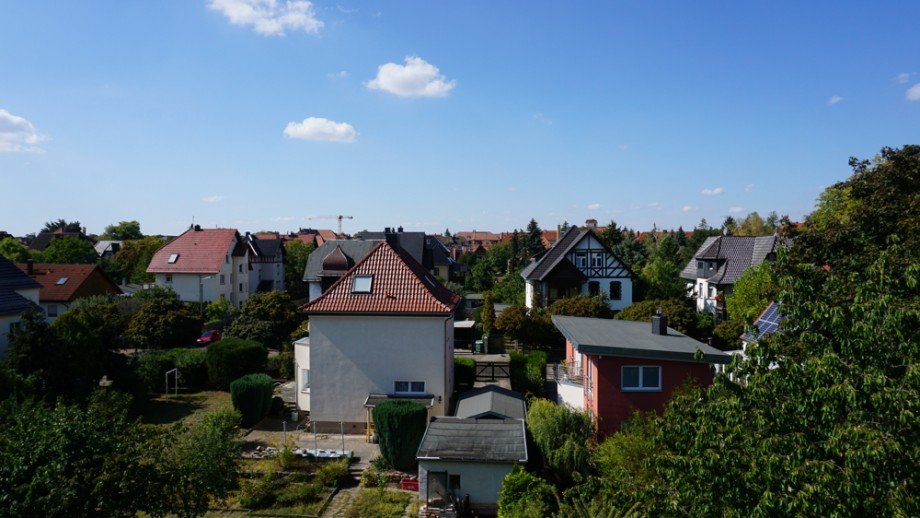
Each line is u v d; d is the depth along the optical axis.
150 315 37.31
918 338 7.16
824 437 7.16
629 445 13.83
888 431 6.54
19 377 20.17
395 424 18.53
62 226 117.56
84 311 26.08
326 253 48.56
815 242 18.95
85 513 9.76
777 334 8.53
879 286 7.79
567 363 26.27
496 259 86.50
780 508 6.82
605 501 10.57
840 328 7.70
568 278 43.50
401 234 55.28
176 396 27.62
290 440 21.02
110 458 10.48
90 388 23.47
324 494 17.33
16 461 9.65
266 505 16.58
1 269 33.94
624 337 20.95
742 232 90.19
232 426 17.39
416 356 21.91
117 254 76.38
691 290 52.44
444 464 16.31
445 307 21.92
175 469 12.41
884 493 6.42
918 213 16.22
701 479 7.93
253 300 39.22
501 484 15.95
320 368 22.16
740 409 8.04
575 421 17.83
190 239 56.19
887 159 19.36
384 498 16.86
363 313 21.78
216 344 29.42
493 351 36.56
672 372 18.89
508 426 17.84
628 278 44.97
